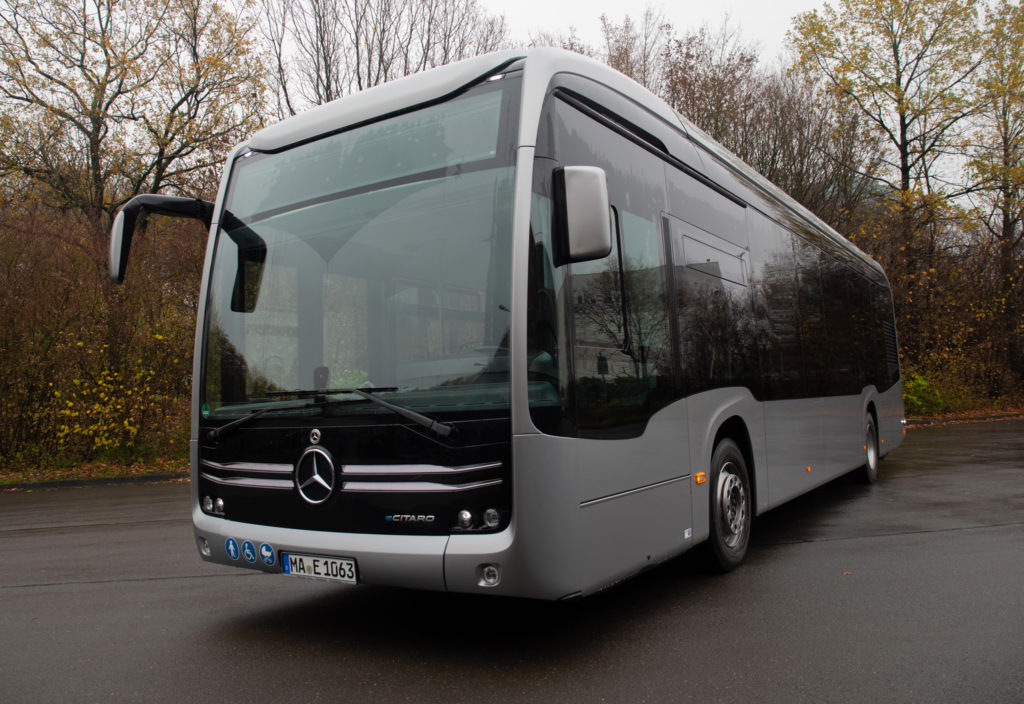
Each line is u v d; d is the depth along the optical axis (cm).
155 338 1514
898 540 649
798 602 476
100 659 397
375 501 374
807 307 755
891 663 369
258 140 476
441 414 364
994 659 371
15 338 1425
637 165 469
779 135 2658
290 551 396
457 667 376
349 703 333
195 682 362
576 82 423
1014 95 2466
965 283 2488
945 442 1582
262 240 454
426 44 2250
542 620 452
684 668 368
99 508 1029
